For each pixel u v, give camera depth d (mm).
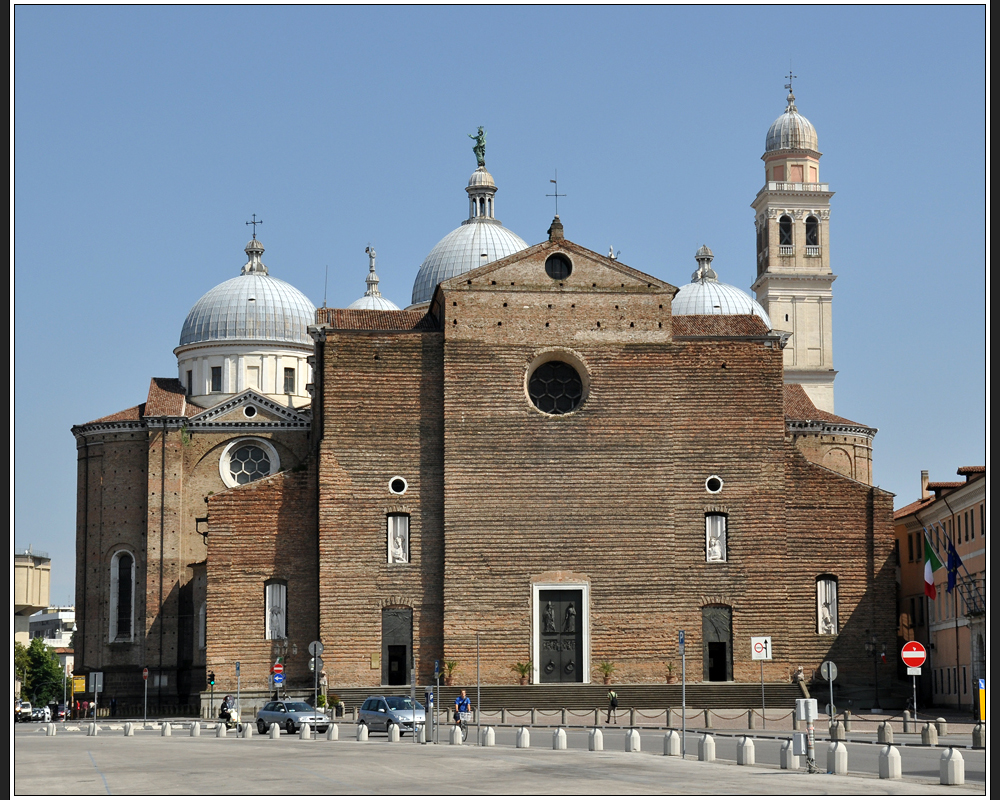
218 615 88125
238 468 105250
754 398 90000
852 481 91438
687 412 89562
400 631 87375
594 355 89625
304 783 39438
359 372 88938
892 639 90125
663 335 90125
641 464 88750
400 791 36656
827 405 137625
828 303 139500
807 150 142625
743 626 87938
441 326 90562
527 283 89938
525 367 89125
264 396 105812
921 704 90875
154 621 101812
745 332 91875
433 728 63688
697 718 79188
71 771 45125
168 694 101062
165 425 104250
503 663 86438
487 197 131875
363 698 85500
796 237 140500
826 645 89688
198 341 115938
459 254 126188
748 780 39406
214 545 88750
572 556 87625
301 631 88500
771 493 89125
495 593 86938
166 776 42469
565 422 88750
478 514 87500
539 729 73938
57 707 110938
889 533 91125
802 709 42531
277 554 89125
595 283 90312
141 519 104312
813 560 90375
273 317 116875
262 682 87875
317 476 89500
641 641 87188
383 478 88250
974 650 77812
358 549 87500
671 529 88312
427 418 89062
